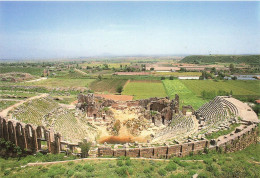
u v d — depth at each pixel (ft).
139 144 127.75
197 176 87.61
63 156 125.59
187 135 153.48
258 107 271.49
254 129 146.00
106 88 530.27
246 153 125.80
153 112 253.44
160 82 620.08
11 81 577.84
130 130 215.51
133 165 102.06
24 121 181.78
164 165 102.58
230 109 204.13
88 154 127.24
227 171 91.97
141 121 231.09
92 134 203.31
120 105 273.75
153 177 89.86
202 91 462.19
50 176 94.38
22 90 423.64
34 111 214.90
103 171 96.63
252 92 451.94
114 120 228.63
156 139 178.19
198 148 121.39
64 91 449.06
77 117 236.63
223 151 122.11
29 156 135.64
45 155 132.77
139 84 588.09
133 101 280.10
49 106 247.70
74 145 132.16
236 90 478.59
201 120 210.59
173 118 242.37
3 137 150.71
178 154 119.34
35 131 139.23
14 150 143.13
